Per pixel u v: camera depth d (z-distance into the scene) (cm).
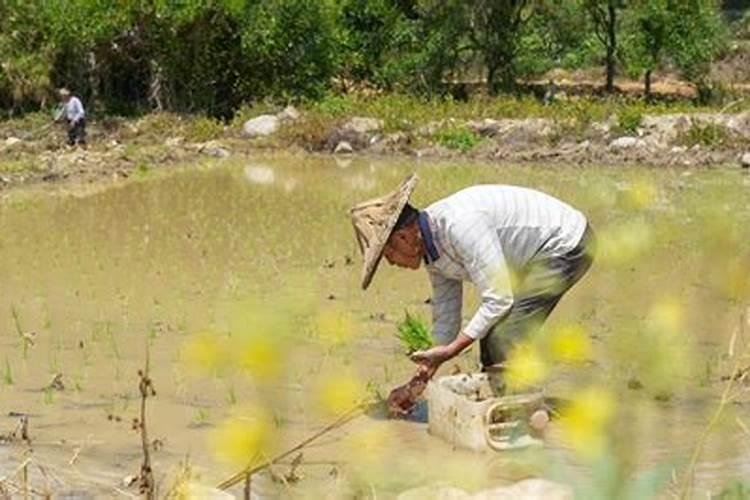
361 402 485
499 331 709
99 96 3148
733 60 3728
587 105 2741
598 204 1803
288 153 2664
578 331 448
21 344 992
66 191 2061
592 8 3475
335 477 623
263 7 3119
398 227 697
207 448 707
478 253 684
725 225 414
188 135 2781
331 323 511
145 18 3100
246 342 304
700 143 2498
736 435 668
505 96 3083
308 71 3162
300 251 1455
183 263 1380
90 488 650
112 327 1052
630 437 318
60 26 3048
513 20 3484
